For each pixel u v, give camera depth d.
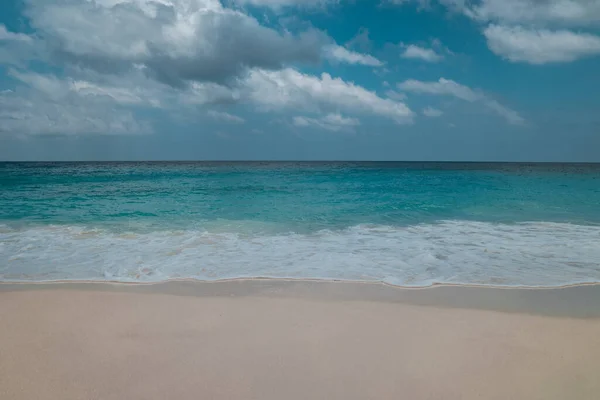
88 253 8.16
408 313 4.91
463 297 5.53
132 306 5.14
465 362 3.71
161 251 8.34
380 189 22.08
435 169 53.72
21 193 19.73
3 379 3.37
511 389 3.28
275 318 4.73
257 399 3.10
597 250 8.40
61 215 13.19
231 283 6.16
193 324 4.55
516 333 4.34
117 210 14.27
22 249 8.50
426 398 3.15
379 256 7.90
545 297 5.54
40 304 5.21
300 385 3.29
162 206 15.31
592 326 4.53
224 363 3.65
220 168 58.94
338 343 4.07
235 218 12.72
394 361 3.71
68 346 3.99
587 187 22.89
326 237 9.86
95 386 3.27
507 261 7.51
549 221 12.21
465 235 10.10
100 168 57.75
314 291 5.77
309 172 43.09
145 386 3.27
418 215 13.32
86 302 5.29
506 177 33.00
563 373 3.53
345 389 3.25
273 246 8.83
